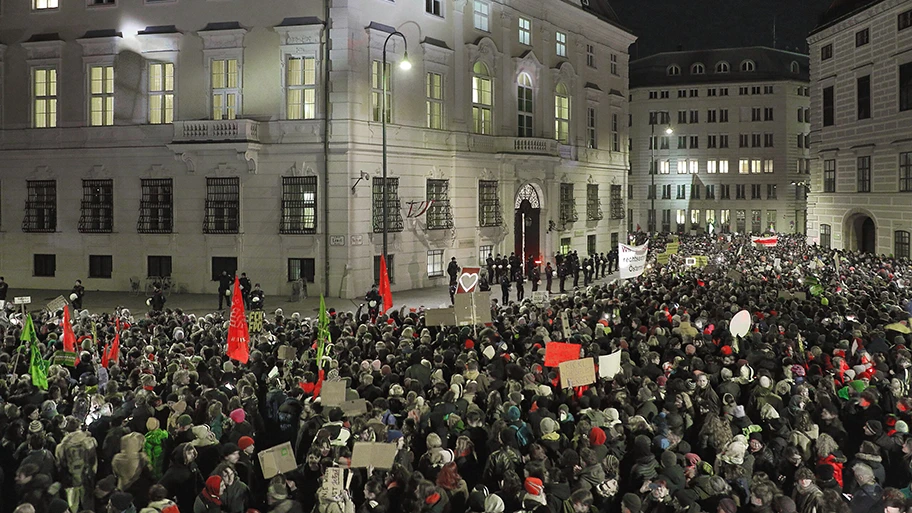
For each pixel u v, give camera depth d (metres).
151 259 38.31
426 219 40.66
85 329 19.52
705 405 11.97
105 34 38.19
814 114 52.84
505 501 8.95
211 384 13.25
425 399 12.71
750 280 30.22
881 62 44.31
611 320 20.23
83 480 9.79
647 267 39.72
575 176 53.03
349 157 35.84
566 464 9.40
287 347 15.70
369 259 37.25
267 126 36.62
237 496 8.91
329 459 9.46
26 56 39.09
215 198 37.28
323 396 11.64
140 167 38.12
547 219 49.41
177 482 9.45
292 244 36.62
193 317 22.25
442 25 41.38
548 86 49.47
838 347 16.14
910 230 41.97
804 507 8.34
